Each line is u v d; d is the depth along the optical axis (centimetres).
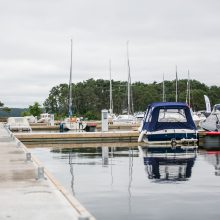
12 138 2766
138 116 6309
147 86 13050
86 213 752
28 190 985
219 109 3809
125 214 951
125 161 1978
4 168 1360
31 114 8944
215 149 2641
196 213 955
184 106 3053
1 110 10750
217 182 1358
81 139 3381
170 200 1089
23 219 729
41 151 2580
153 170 1656
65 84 11944
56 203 848
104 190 1234
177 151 2500
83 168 1741
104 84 12269
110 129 5275
